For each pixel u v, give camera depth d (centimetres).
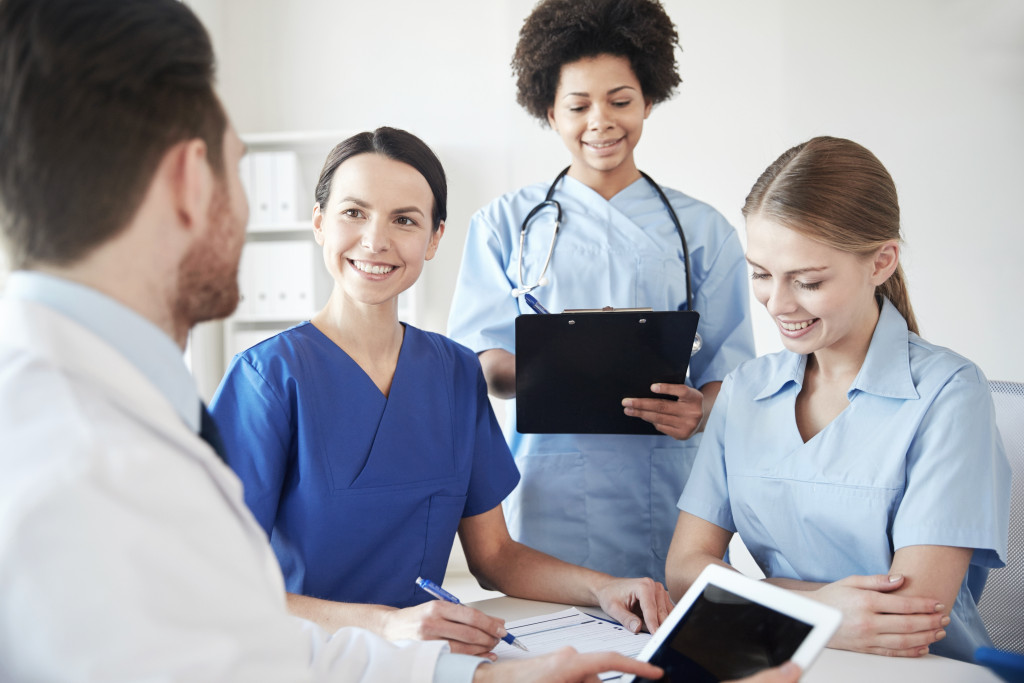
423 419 119
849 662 92
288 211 344
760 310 333
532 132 355
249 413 109
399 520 115
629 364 132
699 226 169
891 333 111
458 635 93
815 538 111
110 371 49
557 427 141
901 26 325
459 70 362
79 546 41
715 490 125
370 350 117
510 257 169
